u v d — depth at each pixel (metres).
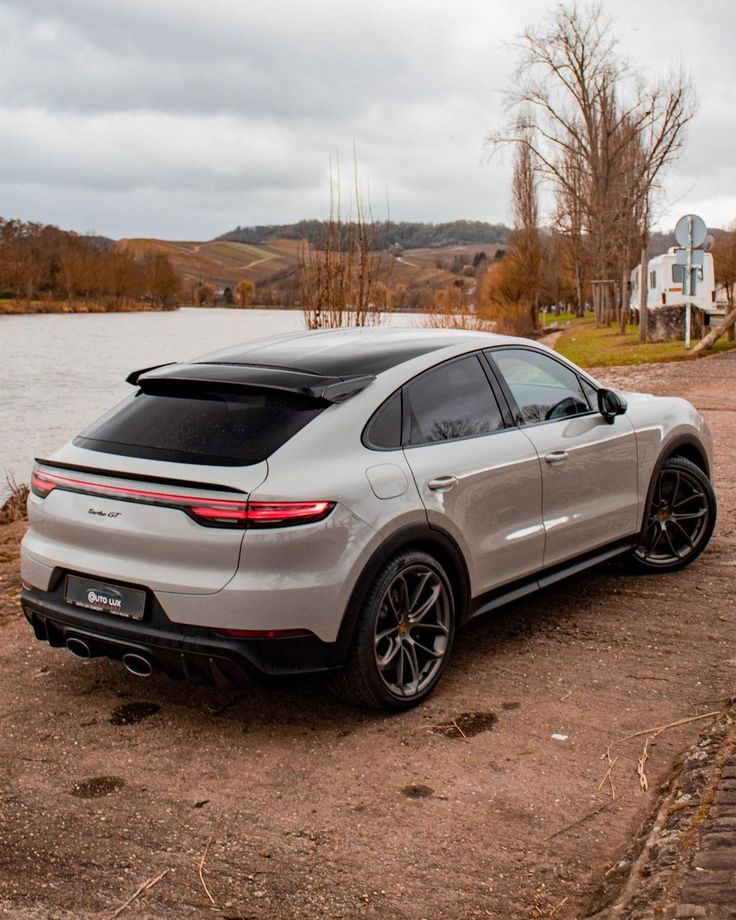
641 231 33.38
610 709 4.01
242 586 3.54
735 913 2.37
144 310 148.38
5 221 142.88
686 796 3.08
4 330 63.94
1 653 4.83
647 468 5.48
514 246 50.22
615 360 20.98
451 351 4.54
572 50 32.44
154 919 2.72
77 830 3.20
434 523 4.05
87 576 3.87
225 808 3.33
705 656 4.55
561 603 5.37
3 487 10.80
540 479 4.68
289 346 4.57
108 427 4.11
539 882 2.85
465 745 3.75
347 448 3.85
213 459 3.71
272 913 2.74
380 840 3.11
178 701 4.25
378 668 3.88
